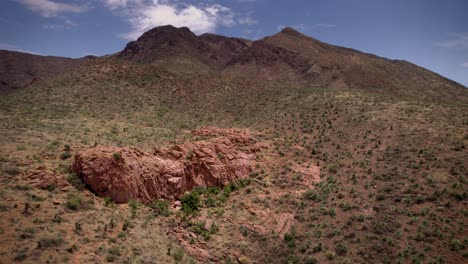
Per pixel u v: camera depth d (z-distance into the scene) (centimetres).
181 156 4331
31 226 2433
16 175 3000
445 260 2936
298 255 3186
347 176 4609
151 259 2605
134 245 2705
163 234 3116
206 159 4428
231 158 4728
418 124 5728
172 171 3934
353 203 3922
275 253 3222
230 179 4462
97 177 3225
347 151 5356
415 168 4428
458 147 4700
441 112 6347
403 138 5331
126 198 3328
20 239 2273
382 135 5609
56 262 2181
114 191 3259
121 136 5191
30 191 2842
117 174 3316
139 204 3397
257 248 3266
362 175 4550
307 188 4409
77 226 2606
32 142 3834
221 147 4819
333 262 3059
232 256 3103
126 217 3080
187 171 4181
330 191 4256
